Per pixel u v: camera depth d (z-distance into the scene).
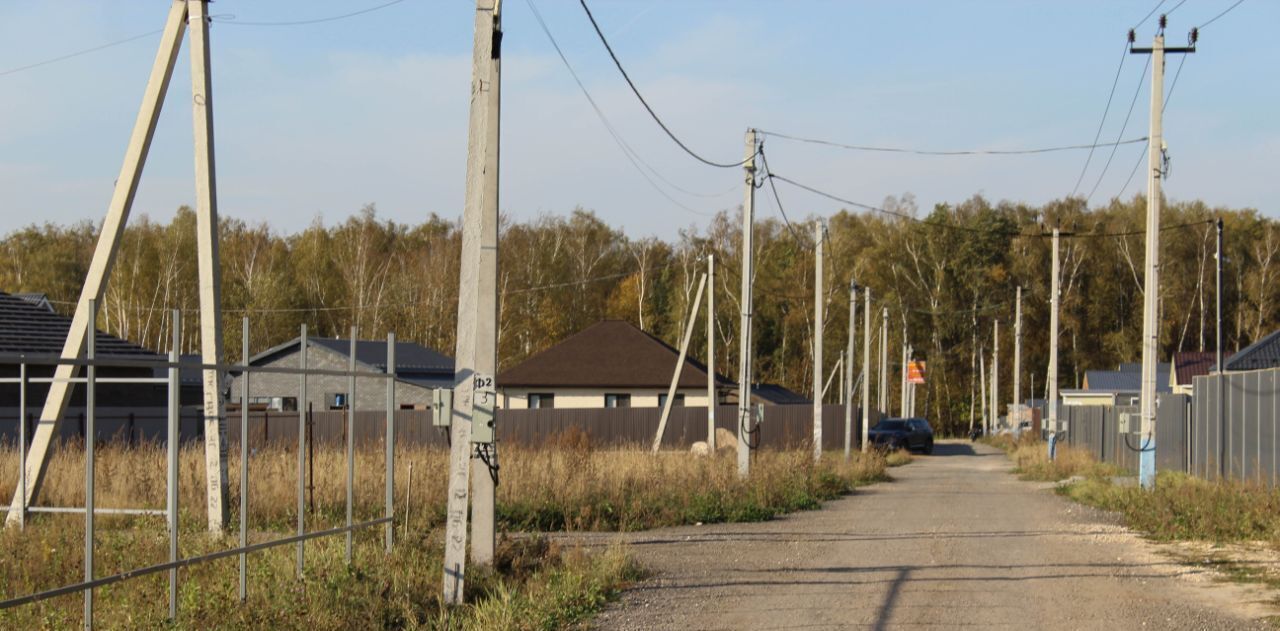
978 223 78.62
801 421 49.41
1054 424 41.25
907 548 14.99
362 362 46.91
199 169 14.29
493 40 10.69
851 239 80.00
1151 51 24.20
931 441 55.88
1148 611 10.13
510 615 9.51
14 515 13.10
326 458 18.69
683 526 18.19
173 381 8.66
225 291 60.81
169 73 14.30
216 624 8.53
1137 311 76.56
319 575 10.14
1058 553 14.34
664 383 52.44
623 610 10.43
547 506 18.17
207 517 14.30
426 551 12.46
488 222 10.73
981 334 78.69
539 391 53.25
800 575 12.54
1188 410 27.38
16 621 8.52
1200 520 16.50
